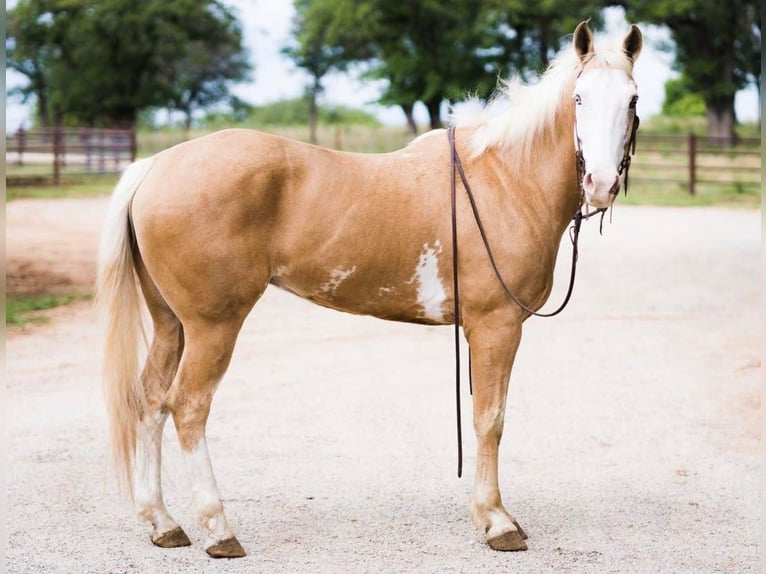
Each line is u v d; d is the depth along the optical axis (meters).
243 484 4.69
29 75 48.03
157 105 44.31
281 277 3.88
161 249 3.70
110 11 39.84
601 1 31.55
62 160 26.48
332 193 3.81
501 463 5.10
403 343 8.40
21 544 3.85
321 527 4.11
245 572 3.59
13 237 14.45
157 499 3.93
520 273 3.89
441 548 3.87
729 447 5.38
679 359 7.58
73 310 9.56
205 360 3.76
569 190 4.02
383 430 5.71
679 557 3.79
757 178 23.62
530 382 6.92
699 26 32.31
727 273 11.70
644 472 4.94
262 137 3.83
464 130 4.11
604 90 3.65
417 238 3.87
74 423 5.75
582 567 3.67
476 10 33.78
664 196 21.22
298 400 6.41
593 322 9.09
